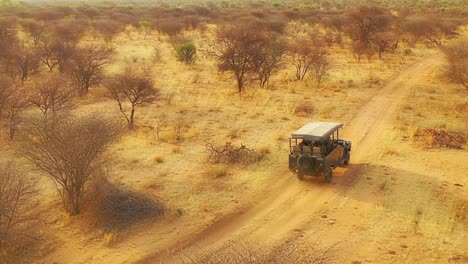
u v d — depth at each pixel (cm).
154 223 1480
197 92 3375
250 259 874
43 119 1956
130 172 1878
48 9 9675
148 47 5791
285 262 874
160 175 1859
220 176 1862
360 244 1359
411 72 4241
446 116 2803
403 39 6328
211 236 1419
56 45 3912
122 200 1568
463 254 1305
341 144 1958
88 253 1316
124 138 2280
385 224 1475
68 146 1448
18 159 1928
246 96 3231
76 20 7500
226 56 3397
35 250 1313
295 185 1792
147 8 12012
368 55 4872
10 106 2381
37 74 3662
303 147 1794
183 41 5669
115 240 1380
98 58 3766
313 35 5944
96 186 1546
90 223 1452
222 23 7244
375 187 1762
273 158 2066
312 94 3350
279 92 3394
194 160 2034
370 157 2097
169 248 1350
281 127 2555
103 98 3108
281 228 1467
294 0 17575
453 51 3612
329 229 1453
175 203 1619
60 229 1425
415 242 1367
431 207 1595
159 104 3019
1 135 2255
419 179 1836
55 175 1520
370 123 2653
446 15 8906
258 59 3447
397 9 10325
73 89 2870
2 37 4719
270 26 6219
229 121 2667
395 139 2348
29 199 1529
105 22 6806
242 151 2072
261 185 1788
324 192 1725
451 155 2112
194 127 2534
